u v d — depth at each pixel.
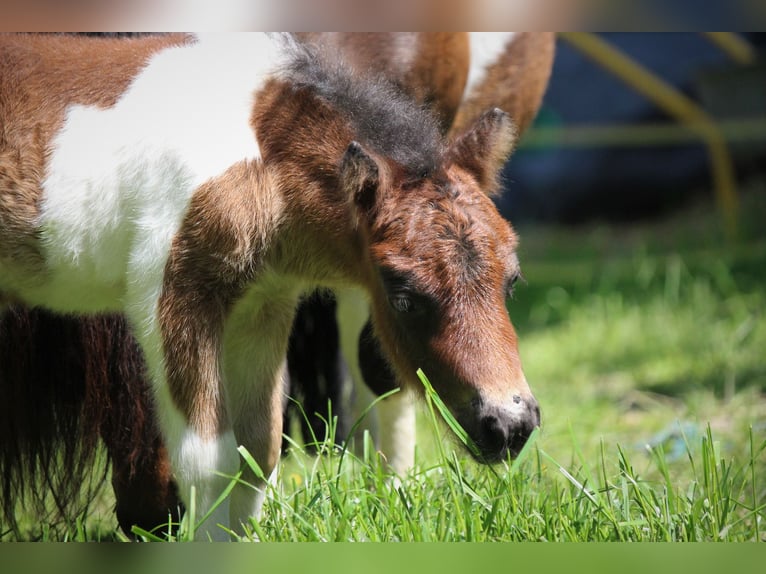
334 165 5.84
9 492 6.61
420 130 5.82
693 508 5.64
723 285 13.43
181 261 5.60
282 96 5.91
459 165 5.86
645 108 20.77
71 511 6.91
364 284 5.99
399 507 5.54
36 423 6.52
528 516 5.49
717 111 17.14
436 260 5.38
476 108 9.22
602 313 13.21
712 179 19.91
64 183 5.78
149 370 5.74
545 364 11.67
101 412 6.36
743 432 8.36
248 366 6.19
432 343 5.42
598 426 9.18
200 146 5.65
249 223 5.69
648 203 20.38
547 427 8.89
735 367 10.58
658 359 11.38
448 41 8.65
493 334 5.34
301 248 6.02
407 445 7.64
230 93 5.87
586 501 5.73
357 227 5.77
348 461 6.55
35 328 6.38
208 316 5.68
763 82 16.66
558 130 18.41
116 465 6.38
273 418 6.25
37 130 5.86
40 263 5.93
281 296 6.17
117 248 5.78
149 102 5.80
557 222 20.70
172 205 5.60
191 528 5.26
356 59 7.91
